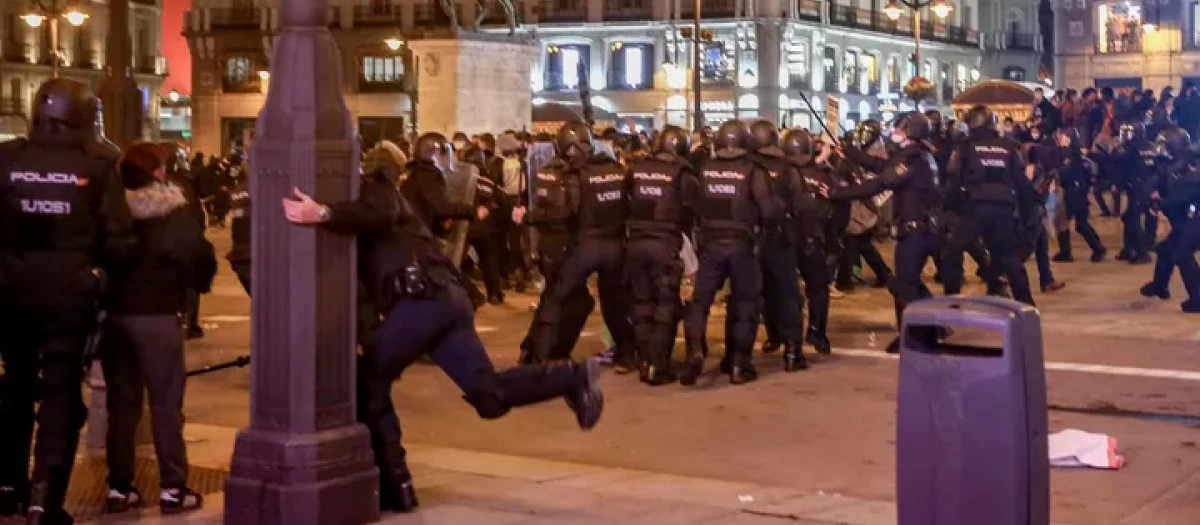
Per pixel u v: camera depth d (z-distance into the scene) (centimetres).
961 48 7925
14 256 661
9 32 6888
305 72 648
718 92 6538
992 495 544
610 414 1031
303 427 658
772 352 1309
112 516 719
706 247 1130
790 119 6444
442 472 823
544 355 1145
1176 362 1240
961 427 547
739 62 6512
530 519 705
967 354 550
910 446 559
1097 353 1291
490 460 865
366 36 6800
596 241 1147
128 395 731
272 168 650
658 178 1123
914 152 1225
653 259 1131
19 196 656
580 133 1158
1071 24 7012
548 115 3028
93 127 682
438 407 1066
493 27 6612
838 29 6869
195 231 723
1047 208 2138
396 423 718
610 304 1196
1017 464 541
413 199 964
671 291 1140
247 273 1152
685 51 6519
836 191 1255
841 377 1181
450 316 673
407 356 673
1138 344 1345
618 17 6619
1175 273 2000
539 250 1249
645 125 6569
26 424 703
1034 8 8231
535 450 918
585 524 697
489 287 1734
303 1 652
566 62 6750
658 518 712
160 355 720
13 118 6744
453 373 677
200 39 7188
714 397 1095
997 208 1364
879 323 1524
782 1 6469
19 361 695
